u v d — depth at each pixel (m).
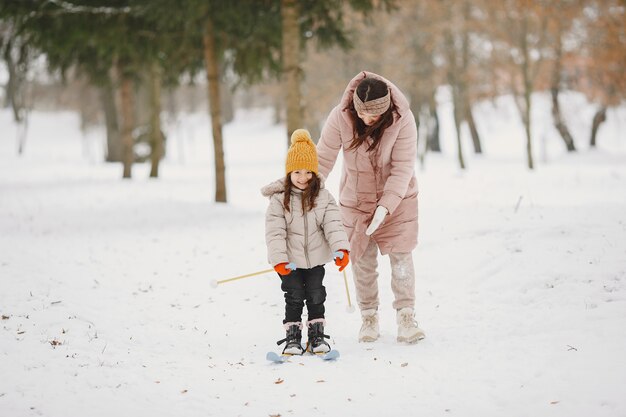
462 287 6.02
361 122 4.43
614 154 30.97
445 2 25.72
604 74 27.80
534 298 5.26
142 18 13.34
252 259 8.03
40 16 12.45
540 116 43.53
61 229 10.54
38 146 46.47
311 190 4.30
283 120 50.50
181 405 3.55
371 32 28.17
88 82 18.58
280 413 3.38
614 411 3.04
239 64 13.52
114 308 5.99
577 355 3.80
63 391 3.80
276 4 12.27
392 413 3.30
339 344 4.70
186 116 61.03
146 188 17.81
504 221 7.87
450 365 3.93
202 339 5.11
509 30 24.47
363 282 4.73
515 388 3.46
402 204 4.62
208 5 11.95
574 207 8.45
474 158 33.50
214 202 13.70
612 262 5.61
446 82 28.52
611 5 24.09
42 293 6.30
